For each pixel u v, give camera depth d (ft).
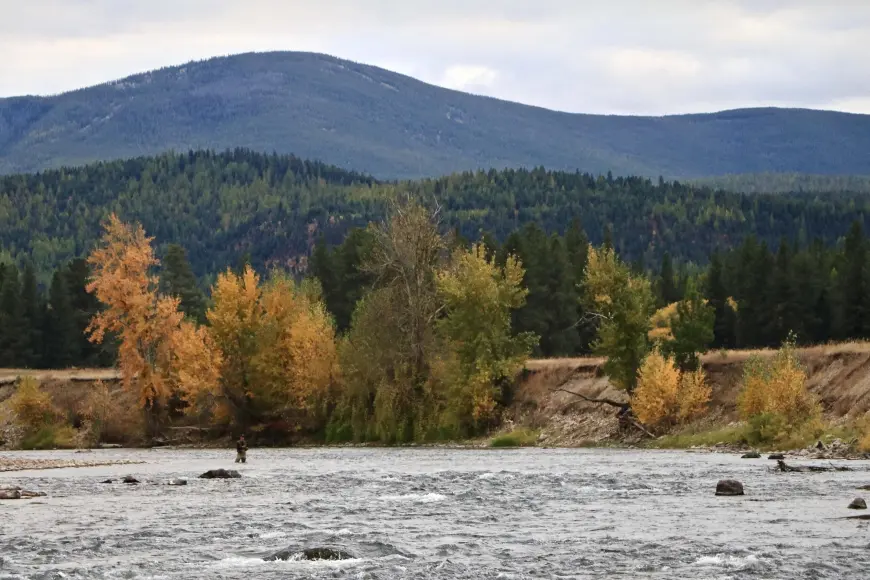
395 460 286.05
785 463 233.76
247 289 416.05
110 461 301.02
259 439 412.98
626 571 111.14
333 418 402.93
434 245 401.49
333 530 140.97
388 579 107.96
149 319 417.49
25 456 341.41
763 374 300.20
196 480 221.25
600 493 184.14
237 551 124.47
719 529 138.10
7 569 113.39
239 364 412.77
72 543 130.72
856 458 248.32
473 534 137.18
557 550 123.95
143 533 138.82
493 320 383.45
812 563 113.19
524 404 383.45
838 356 307.99
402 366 385.50
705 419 327.06
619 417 343.87
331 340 408.67
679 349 338.34
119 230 418.72
